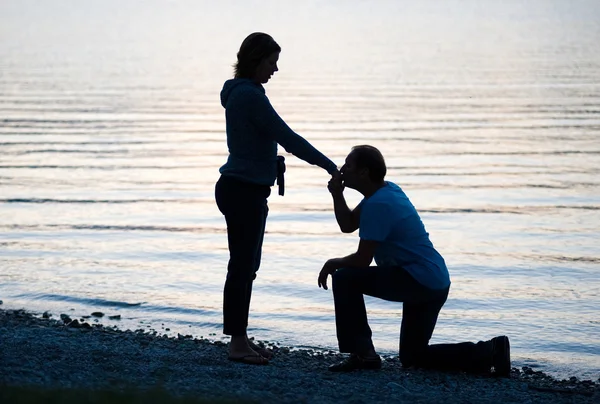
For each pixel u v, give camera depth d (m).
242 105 6.86
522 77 49.38
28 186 21.47
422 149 27.73
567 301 11.77
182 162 25.73
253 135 6.93
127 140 29.97
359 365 7.26
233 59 63.03
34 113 36.34
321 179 23.11
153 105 39.62
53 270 13.22
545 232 16.58
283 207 19.00
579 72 51.22
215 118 35.69
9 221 17.28
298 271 13.34
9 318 10.29
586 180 22.34
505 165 24.73
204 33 90.00
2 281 12.45
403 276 6.97
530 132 31.30
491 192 20.83
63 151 27.38
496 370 7.32
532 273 13.42
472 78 49.38
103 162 25.42
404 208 6.98
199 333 10.05
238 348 7.43
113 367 6.88
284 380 6.83
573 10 117.75
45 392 4.98
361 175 7.00
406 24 98.31
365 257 6.95
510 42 72.75
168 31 92.50
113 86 46.88
